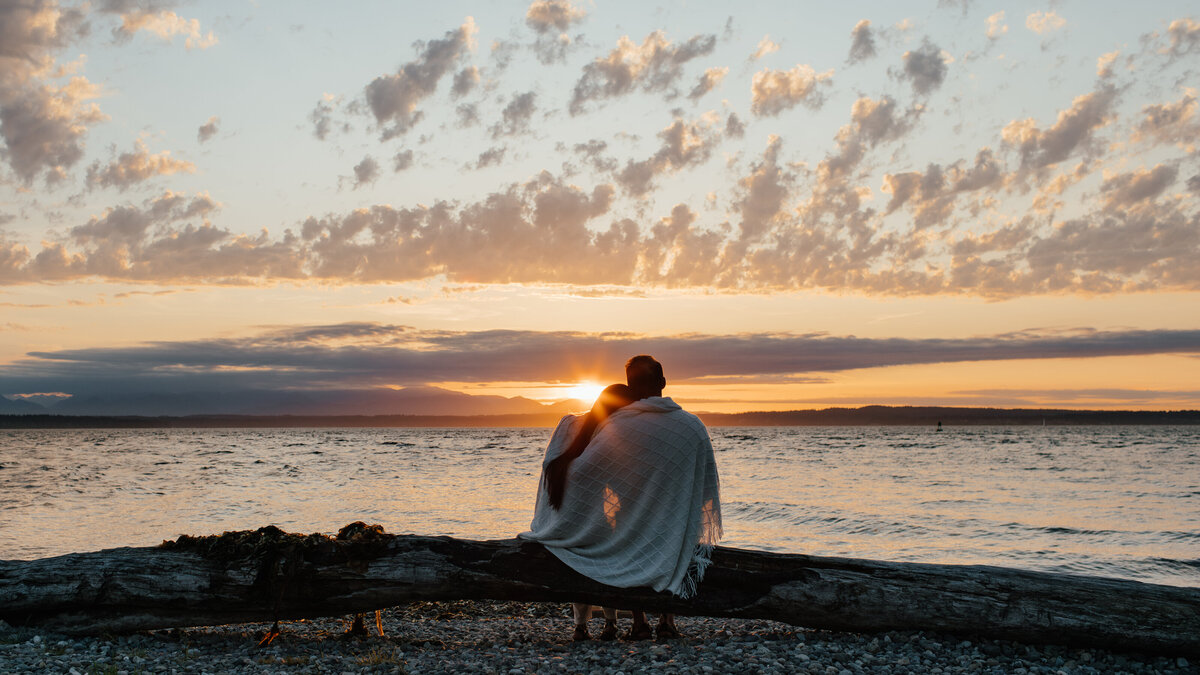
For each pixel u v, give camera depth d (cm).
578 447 666
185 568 701
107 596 691
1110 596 666
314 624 871
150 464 5769
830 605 677
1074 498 3014
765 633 762
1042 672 618
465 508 2562
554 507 675
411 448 10112
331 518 2288
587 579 657
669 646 695
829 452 8075
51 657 628
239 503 2722
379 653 663
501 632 841
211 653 688
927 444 10781
